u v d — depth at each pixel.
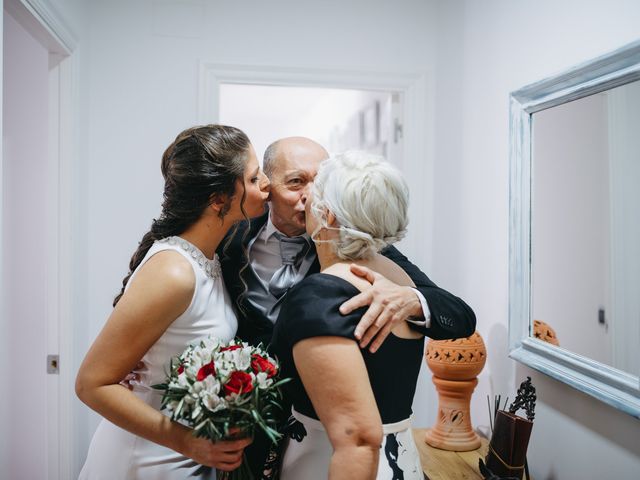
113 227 2.54
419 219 2.77
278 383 1.07
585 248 1.55
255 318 1.56
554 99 1.69
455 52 2.54
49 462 2.24
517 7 2.00
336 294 1.02
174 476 1.34
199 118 2.58
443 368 1.94
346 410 0.93
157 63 2.56
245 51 2.62
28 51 2.19
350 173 1.08
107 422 1.40
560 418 1.72
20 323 2.23
